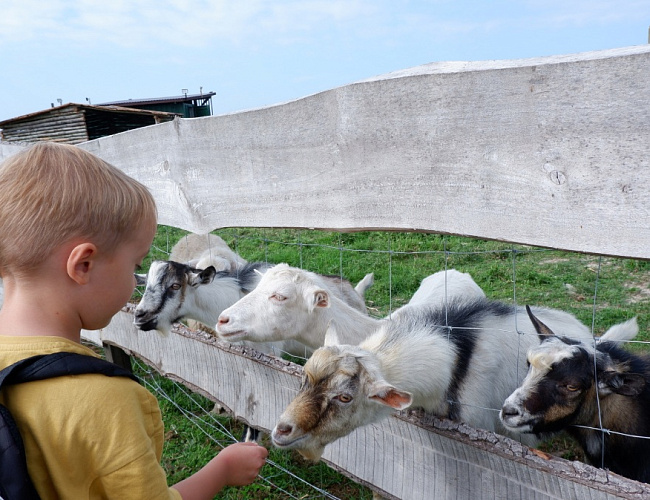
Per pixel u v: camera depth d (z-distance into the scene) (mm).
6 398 1126
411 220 2029
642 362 2889
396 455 2586
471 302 3244
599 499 1848
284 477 3600
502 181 1717
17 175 1144
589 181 1512
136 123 17922
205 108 28859
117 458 1141
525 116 1609
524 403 2652
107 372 1191
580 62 1456
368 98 2037
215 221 3271
